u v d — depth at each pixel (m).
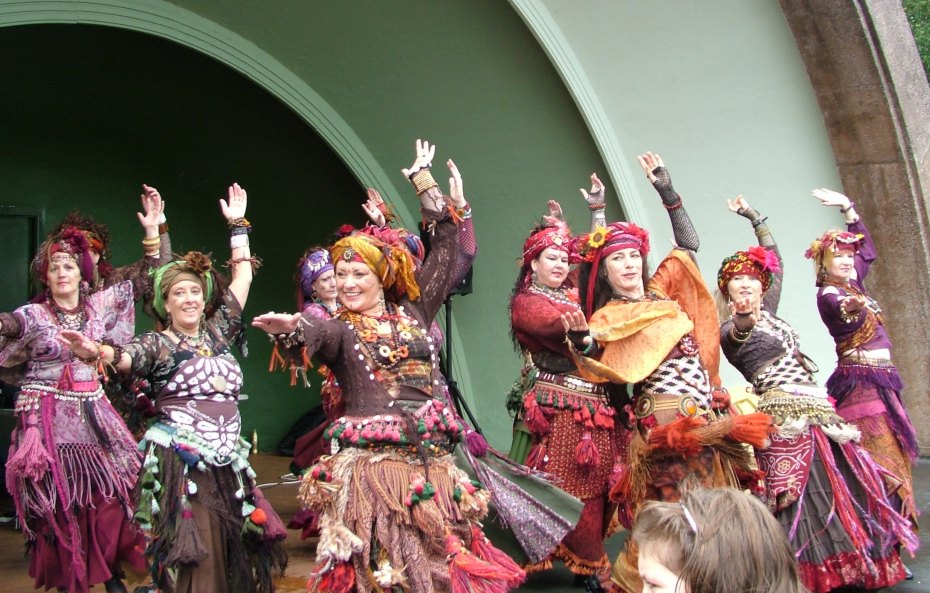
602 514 4.56
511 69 7.11
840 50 7.43
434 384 3.55
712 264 7.74
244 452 3.85
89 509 4.23
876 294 8.23
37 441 4.15
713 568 1.74
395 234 3.65
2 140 7.73
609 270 4.20
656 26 7.06
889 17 7.70
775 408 4.45
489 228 8.00
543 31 6.78
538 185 7.65
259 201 8.86
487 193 7.86
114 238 8.26
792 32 7.38
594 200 5.27
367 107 7.73
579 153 7.36
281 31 7.27
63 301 4.39
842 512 4.31
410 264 3.56
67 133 8.00
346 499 3.28
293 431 8.91
